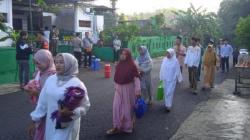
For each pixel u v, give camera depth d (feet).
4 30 51.26
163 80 31.83
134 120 27.37
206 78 46.57
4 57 44.65
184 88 45.96
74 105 13.30
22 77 41.47
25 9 82.17
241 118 30.01
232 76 61.00
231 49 67.00
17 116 28.84
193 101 37.40
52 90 13.94
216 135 24.84
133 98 24.62
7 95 37.88
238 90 45.16
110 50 79.30
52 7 95.40
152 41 99.66
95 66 63.00
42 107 14.53
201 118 29.78
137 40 87.56
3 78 44.86
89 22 99.04
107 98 37.14
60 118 13.38
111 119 28.45
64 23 94.38
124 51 24.25
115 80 24.52
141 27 110.42
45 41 50.34
